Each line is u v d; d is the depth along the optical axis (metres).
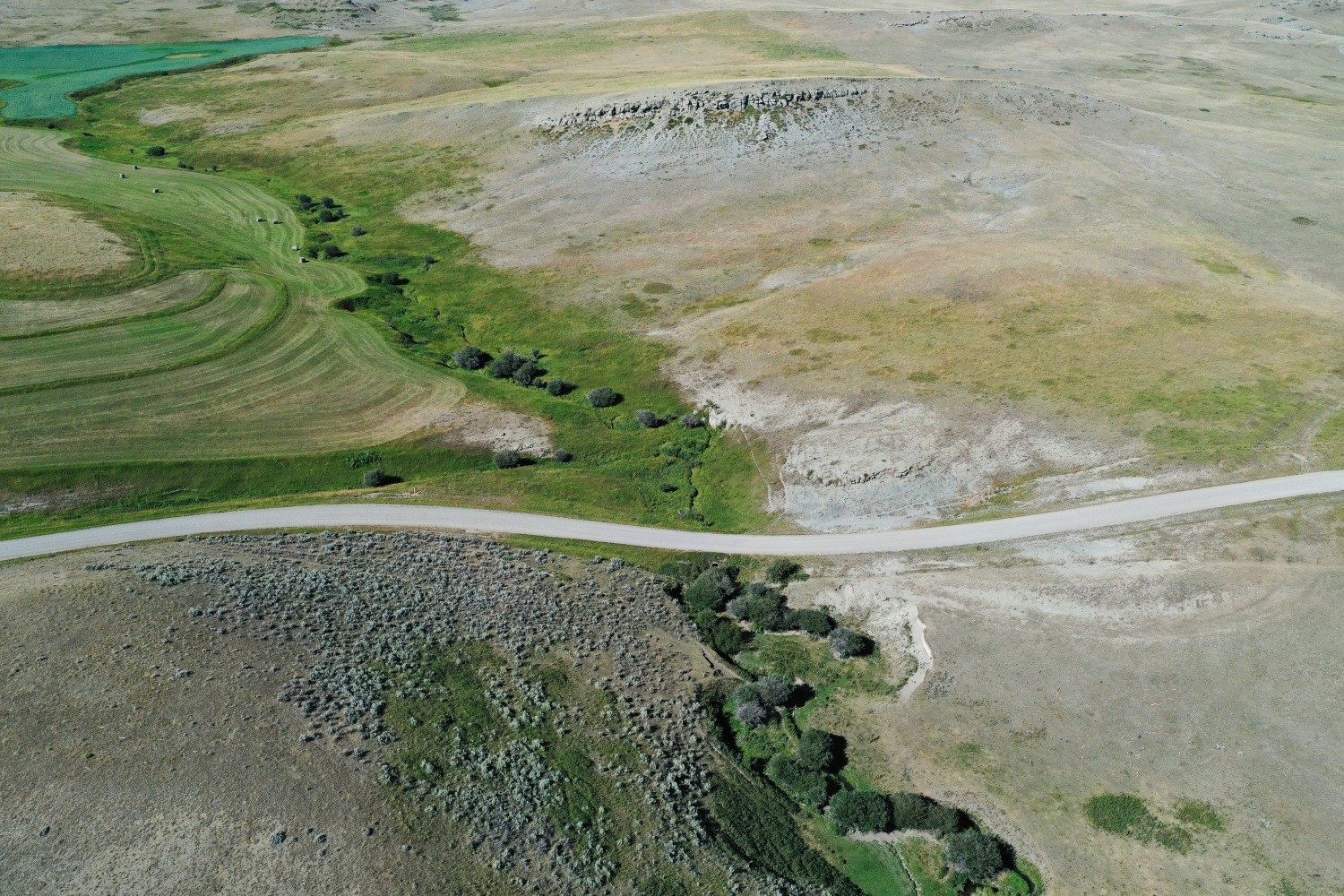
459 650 43.16
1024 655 45.28
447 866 32.28
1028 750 40.59
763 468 63.19
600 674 43.84
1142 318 76.06
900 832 38.22
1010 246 90.88
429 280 93.31
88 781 32.59
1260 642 44.44
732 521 59.12
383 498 59.81
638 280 90.44
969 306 79.12
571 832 34.91
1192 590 47.78
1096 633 46.03
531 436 67.25
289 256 97.75
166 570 45.31
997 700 43.09
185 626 40.53
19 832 30.72
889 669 46.25
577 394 73.81
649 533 57.69
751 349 76.00
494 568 51.72
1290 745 39.53
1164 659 44.12
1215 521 52.44
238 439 64.00
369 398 70.56
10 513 55.62
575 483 62.34
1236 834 36.28
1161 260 87.12
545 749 38.41
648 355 77.56
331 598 45.09
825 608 50.81
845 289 84.19
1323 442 58.88
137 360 72.62
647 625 48.56
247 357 75.00
